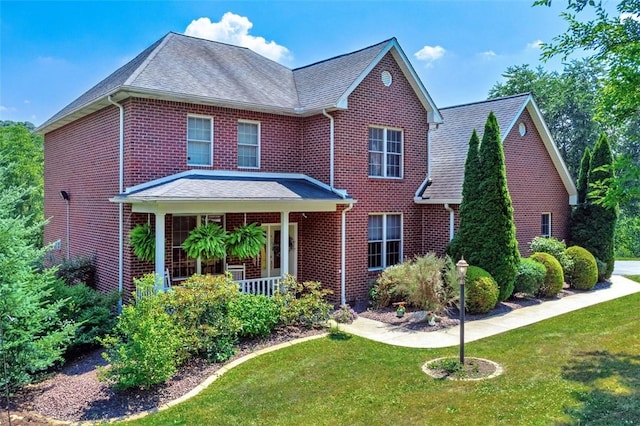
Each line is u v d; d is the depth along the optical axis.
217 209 12.32
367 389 8.01
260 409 7.29
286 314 11.67
